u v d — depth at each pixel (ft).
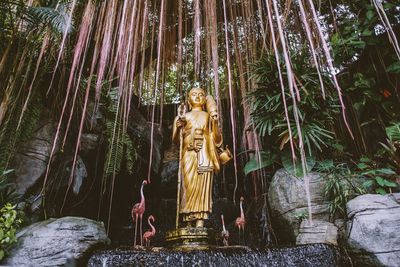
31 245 10.09
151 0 16.05
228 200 19.72
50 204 13.51
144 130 19.29
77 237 10.43
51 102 14.33
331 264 10.36
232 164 20.90
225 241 12.89
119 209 18.51
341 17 17.12
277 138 15.06
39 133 13.76
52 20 11.46
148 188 19.98
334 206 12.44
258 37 16.11
